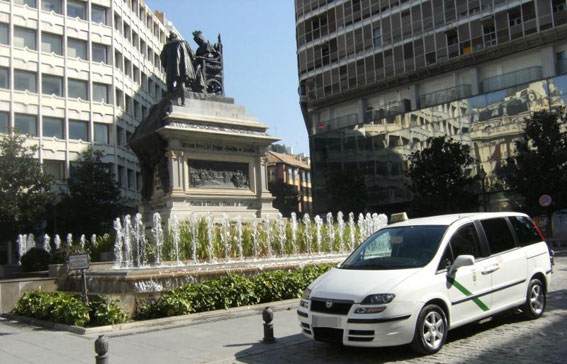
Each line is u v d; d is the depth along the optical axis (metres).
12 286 13.70
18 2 47.06
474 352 7.34
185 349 8.21
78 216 40.47
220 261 14.09
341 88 50.00
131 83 57.78
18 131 36.28
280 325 9.91
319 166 52.28
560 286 13.51
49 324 10.87
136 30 60.66
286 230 16.77
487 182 40.81
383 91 47.88
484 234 8.77
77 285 13.52
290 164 89.81
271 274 12.69
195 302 11.12
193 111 17.58
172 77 18.78
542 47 38.81
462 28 42.28
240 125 18.16
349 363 7.14
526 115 38.97
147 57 64.19
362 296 7.05
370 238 8.93
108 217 41.44
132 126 57.41
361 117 49.31
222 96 18.97
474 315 8.02
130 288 11.45
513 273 8.88
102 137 51.78
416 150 43.62
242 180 18.14
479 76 42.19
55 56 48.88
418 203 37.62
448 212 36.59
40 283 14.14
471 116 41.81
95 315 10.38
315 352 7.83
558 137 32.03
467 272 8.02
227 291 11.59
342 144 50.44
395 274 7.43
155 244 14.38
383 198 47.09
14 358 8.09
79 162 42.53
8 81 46.03
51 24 48.84
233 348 8.20
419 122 44.97
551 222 35.16
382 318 6.88
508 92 39.94
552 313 9.91
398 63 46.06
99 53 52.28
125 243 15.99
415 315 7.08
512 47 39.78
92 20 52.19
